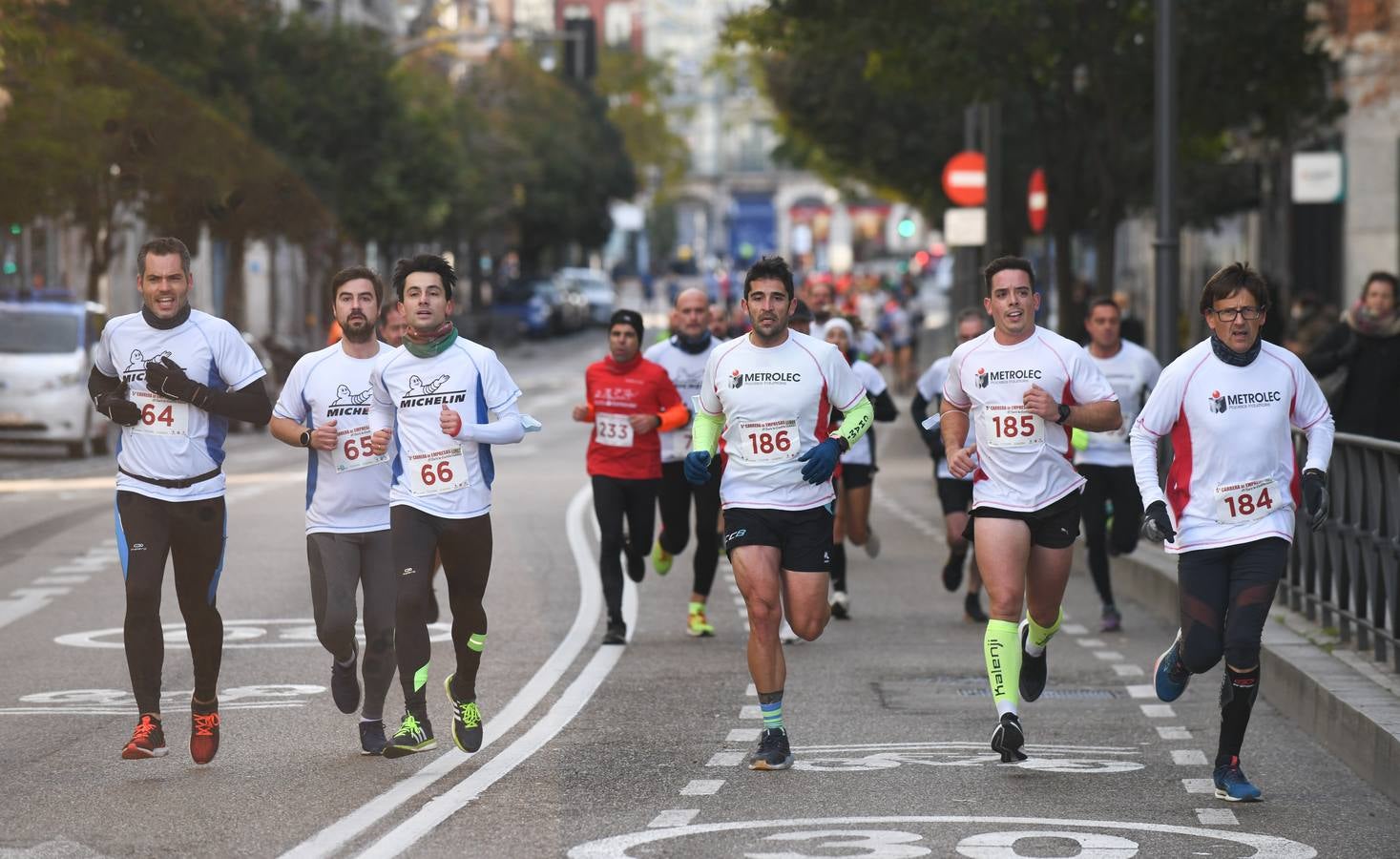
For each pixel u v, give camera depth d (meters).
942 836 20.27
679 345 37.28
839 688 30.67
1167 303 45.31
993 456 24.52
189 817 21.05
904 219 129.38
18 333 82.75
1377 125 103.56
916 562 48.75
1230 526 22.38
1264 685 29.92
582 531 53.78
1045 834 20.39
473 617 23.94
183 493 23.80
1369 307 38.59
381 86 135.12
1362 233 104.75
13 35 84.56
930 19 62.25
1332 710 25.50
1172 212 45.28
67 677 31.08
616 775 23.59
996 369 24.50
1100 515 37.31
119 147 93.31
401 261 23.75
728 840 20.03
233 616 37.97
